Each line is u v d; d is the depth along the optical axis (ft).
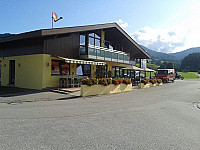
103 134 13.84
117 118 19.16
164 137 13.71
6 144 11.37
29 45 47.01
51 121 17.06
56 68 48.06
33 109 22.62
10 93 37.70
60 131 14.20
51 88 44.16
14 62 52.60
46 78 44.50
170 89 59.77
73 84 47.50
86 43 59.93
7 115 19.04
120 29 68.49
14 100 29.55
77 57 55.06
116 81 44.24
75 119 18.10
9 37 46.80
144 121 18.39
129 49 88.12
